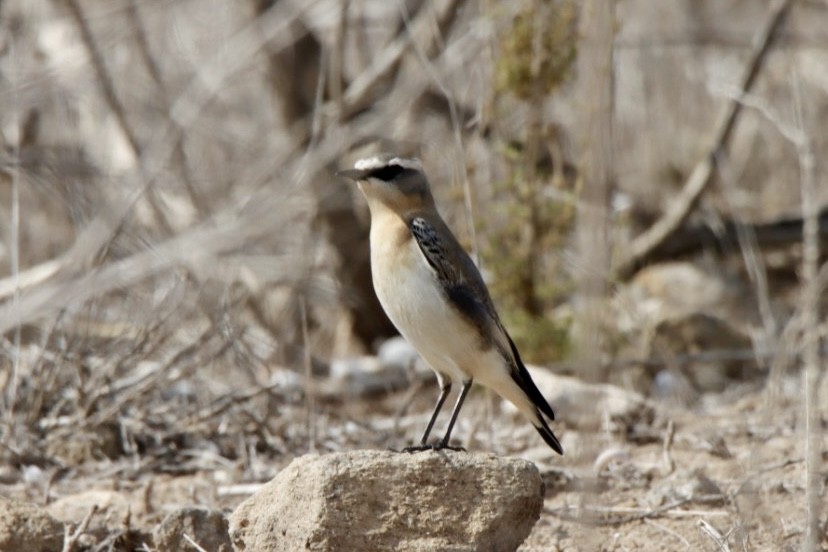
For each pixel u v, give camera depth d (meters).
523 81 17.56
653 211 24.03
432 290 11.27
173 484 13.36
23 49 23.50
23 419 14.27
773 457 13.44
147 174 20.50
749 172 24.56
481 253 17.94
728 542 11.12
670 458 13.45
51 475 13.42
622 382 17.48
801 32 25.39
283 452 14.37
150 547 11.21
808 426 10.24
